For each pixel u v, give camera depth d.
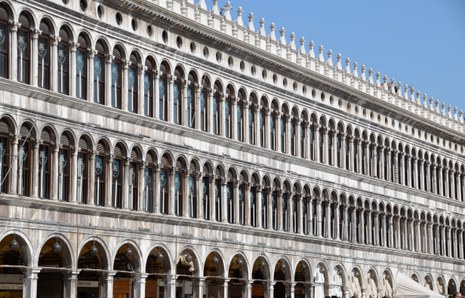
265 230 77.81
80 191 60.06
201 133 71.12
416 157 104.25
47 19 57.97
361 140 93.38
